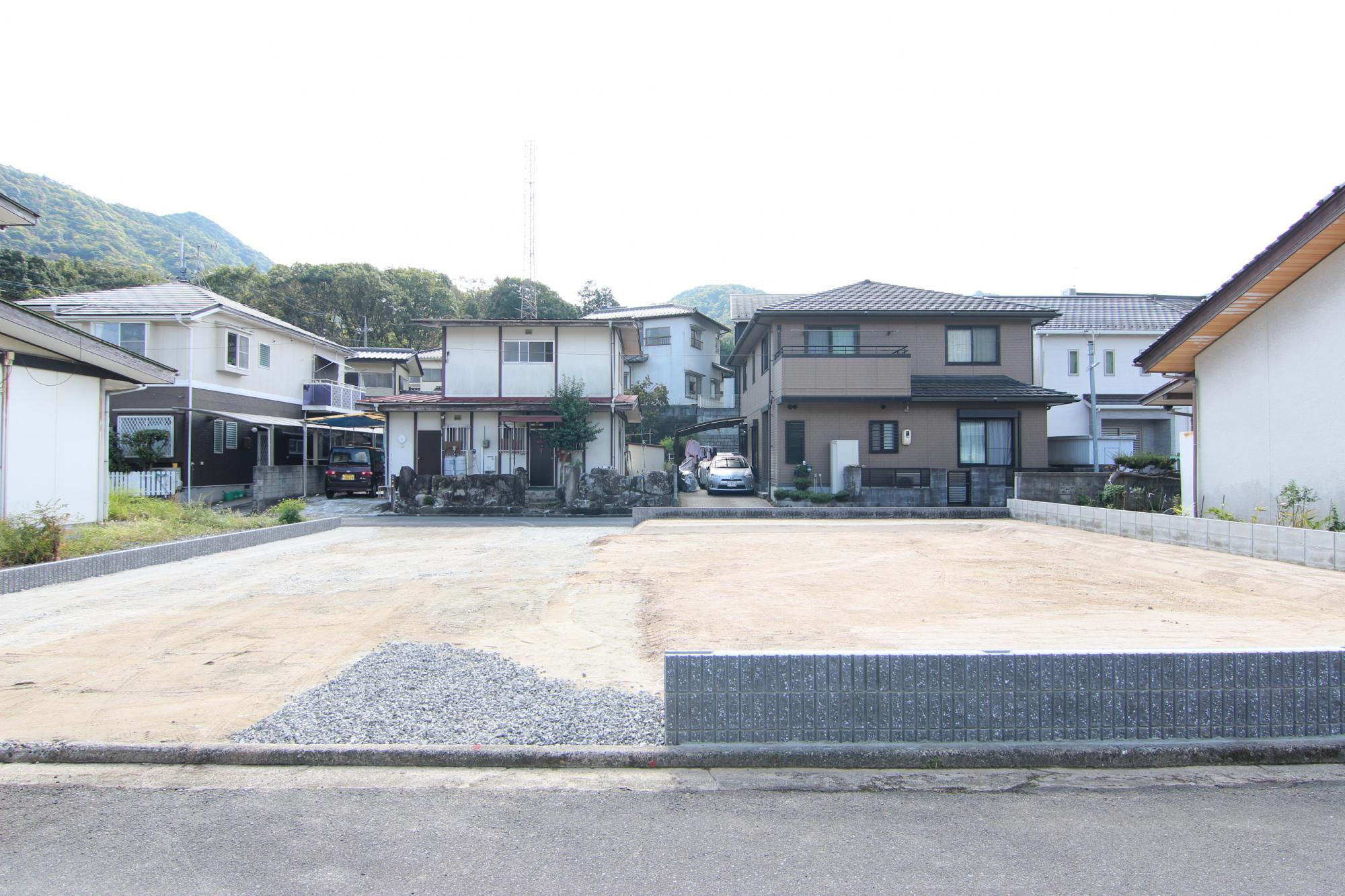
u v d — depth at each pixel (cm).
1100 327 2455
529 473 2141
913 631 583
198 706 441
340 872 280
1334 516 876
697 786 355
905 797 345
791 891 267
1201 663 390
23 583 795
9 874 277
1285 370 970
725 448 3481
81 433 1225
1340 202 818
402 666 507
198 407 2077
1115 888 269
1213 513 1066
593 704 436
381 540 1289
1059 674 388
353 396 2845
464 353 2184
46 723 414
